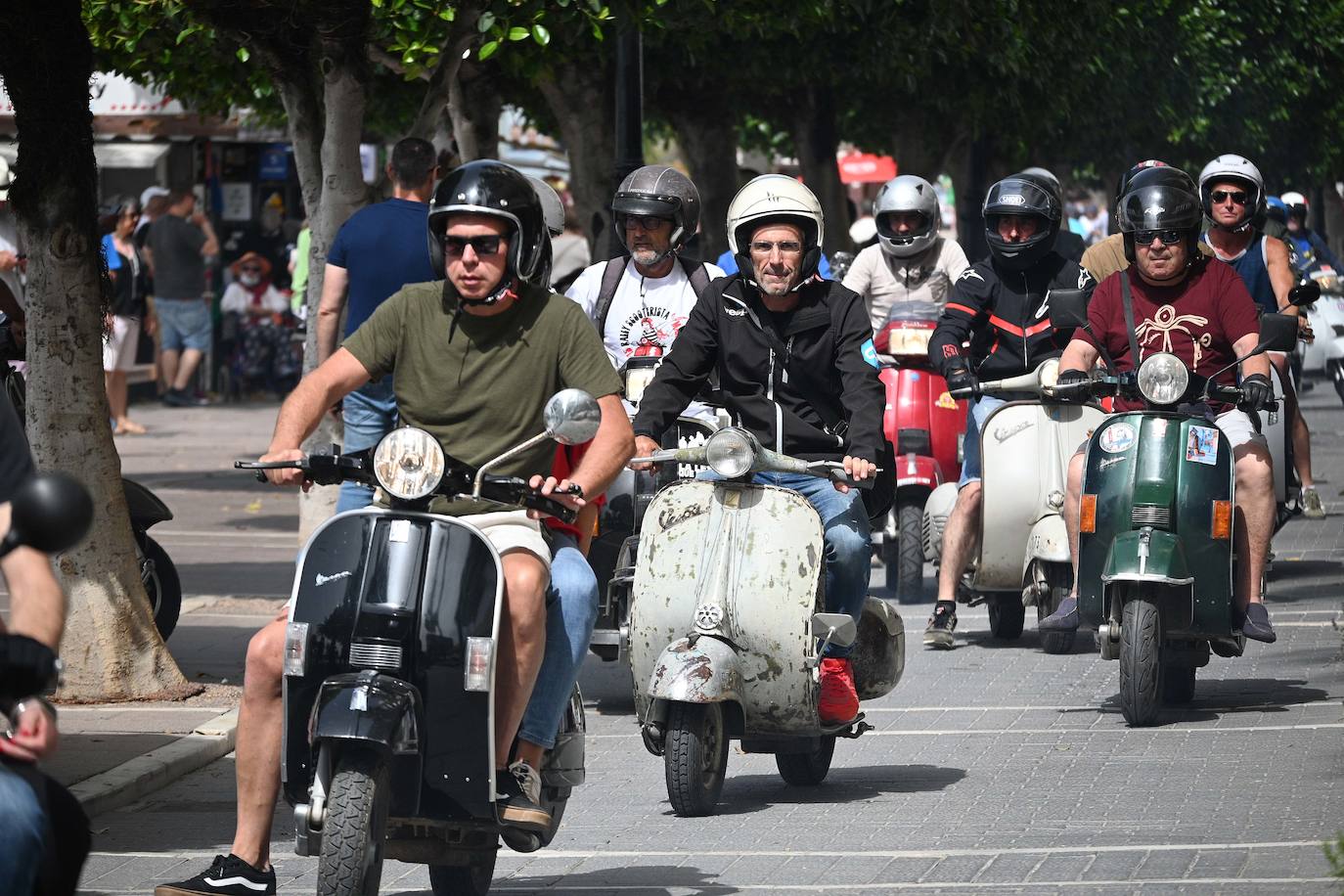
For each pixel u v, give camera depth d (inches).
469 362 659.4
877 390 859.4
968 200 2869.1
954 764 941.2
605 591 1107.9
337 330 1183.6
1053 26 2406.5
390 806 610.5
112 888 746.2
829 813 850.1
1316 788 848.3
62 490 432.1
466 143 2171.5
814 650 835.4
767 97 2746.1
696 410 1072.8
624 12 1359.5
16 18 1041.5
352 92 1405.0
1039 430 1229.1
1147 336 1060.5
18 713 434.3
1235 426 1058.7
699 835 815.7
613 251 1676.9
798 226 869.8
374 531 618.2
